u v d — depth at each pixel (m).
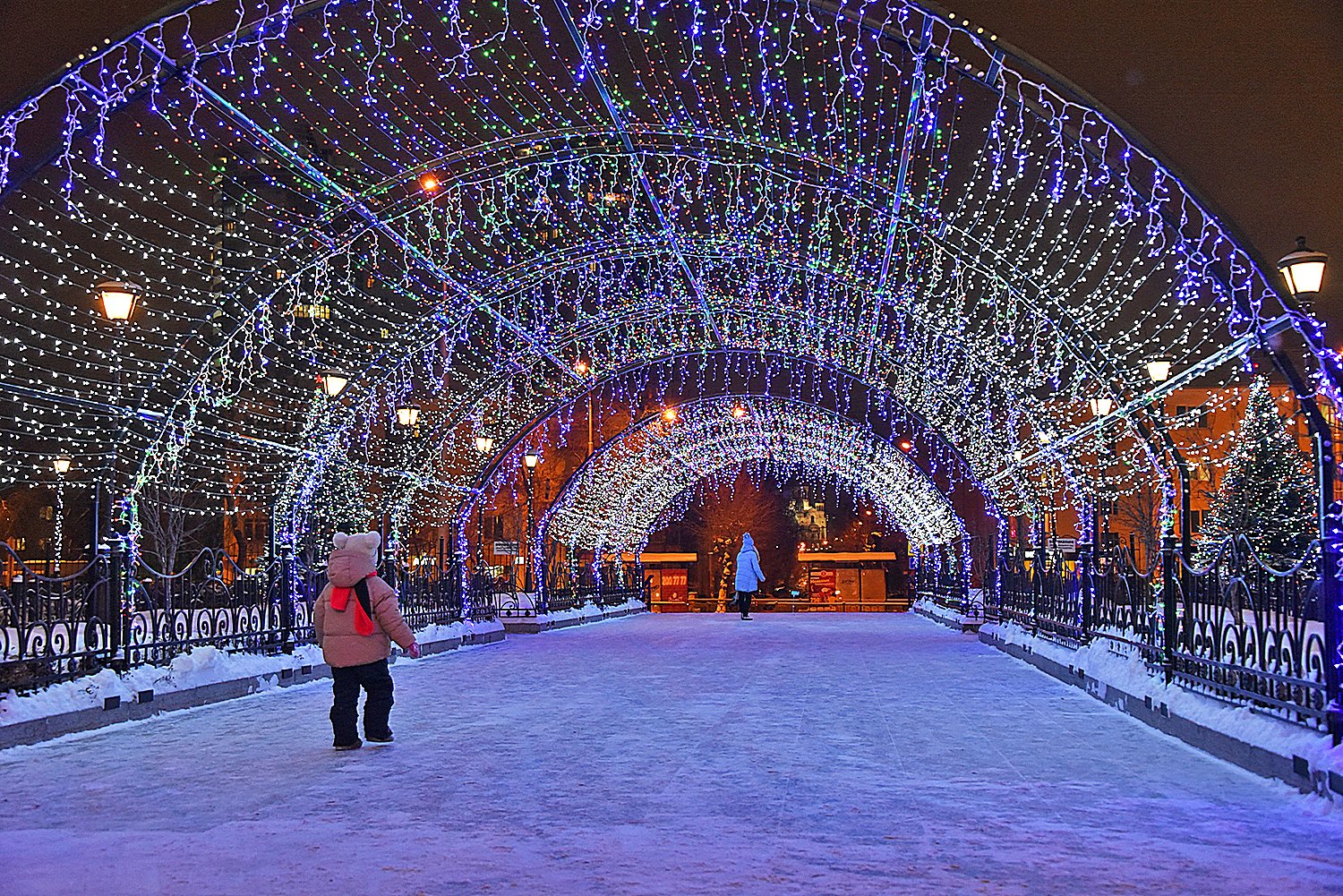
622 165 19.39
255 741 9.62
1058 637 16.11
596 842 5.77
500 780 7.62
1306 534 22.11
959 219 20.84
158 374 21.72
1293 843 5.74
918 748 8.95
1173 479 17.52
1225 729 8.34
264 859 5.43
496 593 28.61
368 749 9.05
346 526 25.55
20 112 11.34
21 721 9.28
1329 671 6.86
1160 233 15.57
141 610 12.60
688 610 50.06
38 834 6.01
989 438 27.81
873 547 52.34
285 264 22.59
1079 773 7.80
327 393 20.25
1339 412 12.04
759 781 7.52
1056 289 22.17
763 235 22.72
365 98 16.09
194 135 17.62
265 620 14.70
